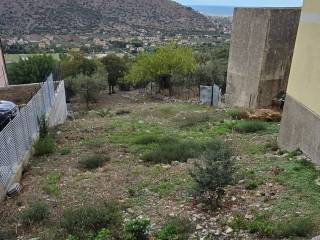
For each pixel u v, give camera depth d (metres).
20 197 7.70
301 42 9.02
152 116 17.30
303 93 8.76
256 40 14.98
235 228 5.60
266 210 6.10
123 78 35.41
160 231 5.68
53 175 8.96
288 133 9.66
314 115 8.14
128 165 9.52
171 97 28.16
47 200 7.45
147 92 32.84
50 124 13.80
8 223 6.46
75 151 11.12
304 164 8.07
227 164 6.75
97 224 5.98
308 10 8.61
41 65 31.72
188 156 9.81
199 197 6.74
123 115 18.47
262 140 11.16
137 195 7.46
